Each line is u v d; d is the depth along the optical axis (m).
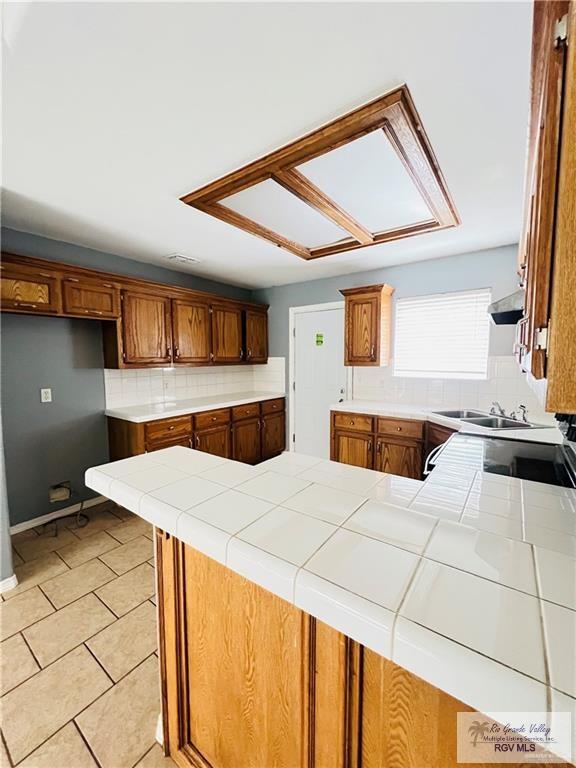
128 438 3.00
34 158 1.62
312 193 1.90
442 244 2.82
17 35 0.99
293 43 1.03
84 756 1.19
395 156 1.60
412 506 0.92
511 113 1.31
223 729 0.99
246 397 4.13
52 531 2.67
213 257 3.20
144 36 1.00
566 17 0.44
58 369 2.85
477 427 2.30
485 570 0.59
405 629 0.47
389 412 3.12
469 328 3.16
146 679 1.47
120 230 2.51
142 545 2.48
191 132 1.44
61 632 1.71
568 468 1.40
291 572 0.60
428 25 0.97
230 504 0.87
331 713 0.73
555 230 0.47
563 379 0.45
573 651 0.43
